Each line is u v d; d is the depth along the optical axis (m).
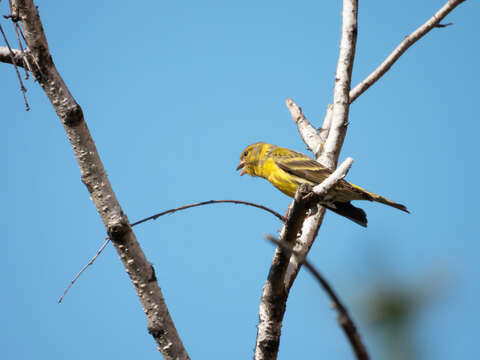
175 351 6.94
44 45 6.75
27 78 6.75
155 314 6.95
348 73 11.59
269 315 8.23
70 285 7.31
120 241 6.87
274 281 8.02
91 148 6.94
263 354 8.23
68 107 6.81
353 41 11.50
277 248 7.80
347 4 11.62
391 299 2.85
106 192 6.91
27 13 6.55
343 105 11.65
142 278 6.93
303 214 7.59
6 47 7.32
